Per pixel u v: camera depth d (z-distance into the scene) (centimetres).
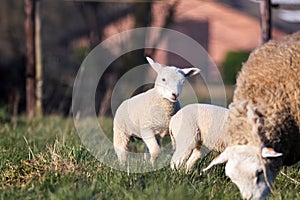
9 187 1230
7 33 4459
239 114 1173
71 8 5259
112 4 4116
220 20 5744
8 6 4703
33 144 1684
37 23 2917
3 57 4222
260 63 1266
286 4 2458
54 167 1315
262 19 2227
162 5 3581
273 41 1323
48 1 5078
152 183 1174
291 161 1273
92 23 4109
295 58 1236
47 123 2489
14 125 2281
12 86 4012
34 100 2908
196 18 5400
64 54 4466
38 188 1179
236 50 5356
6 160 1431
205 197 1134
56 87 3731
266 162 1130
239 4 5966
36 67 2938
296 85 1211
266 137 1164
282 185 1291
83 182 1195
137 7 3575
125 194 1122
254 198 1098
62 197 1086
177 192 1089
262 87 1218
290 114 1202
